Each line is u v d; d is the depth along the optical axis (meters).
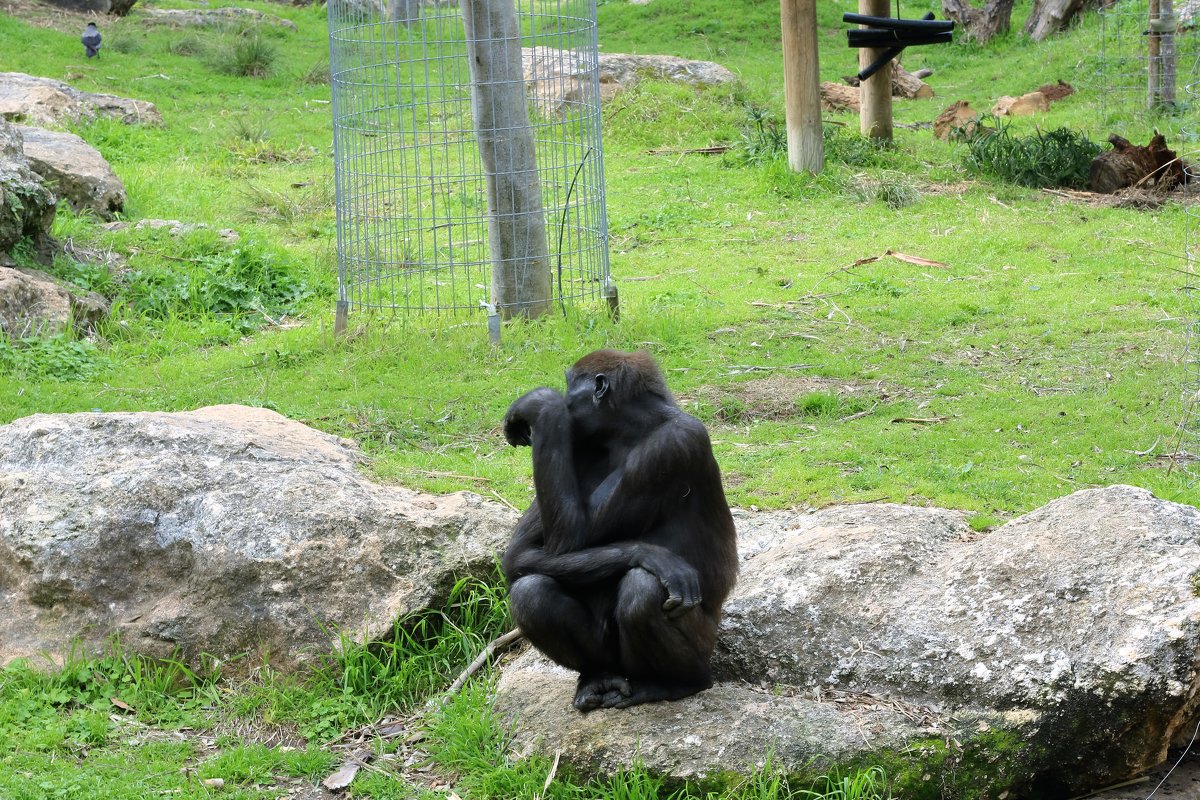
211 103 41.47
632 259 24.52
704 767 8.26
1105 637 8.53
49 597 10.60
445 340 18.66
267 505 10.68
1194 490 12.63
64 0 52.22
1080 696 8.32
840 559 9.96
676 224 27.03
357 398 16.31
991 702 8.62
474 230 26.50
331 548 10.48
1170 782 8.60
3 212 20.72
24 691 9.94
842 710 8.84
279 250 23.94
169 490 10.82
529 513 8.96
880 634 9.30
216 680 10.23
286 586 10.33
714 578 8.62
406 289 21.44
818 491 13.01
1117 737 8.26
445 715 9.43
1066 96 39.97
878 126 32.66
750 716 8.58
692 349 18.30
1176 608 8.43
